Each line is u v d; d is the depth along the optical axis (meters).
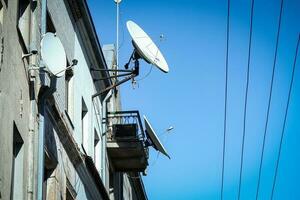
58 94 24.30
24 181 18.95
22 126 19.06
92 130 30.02
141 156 33.38
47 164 22.89
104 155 31.83
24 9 20.78
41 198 19.75
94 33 29.45
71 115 26.62
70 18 27.31
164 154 30.70
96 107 31.22
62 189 23.89
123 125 32.69
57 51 20.59
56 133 23.52
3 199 16.81
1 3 17.75
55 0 24.89
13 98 18.25
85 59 29.61
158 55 28.36
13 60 18.41
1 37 17.27
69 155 25.34
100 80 31.58
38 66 20.56
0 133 16.78
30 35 20.77
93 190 29.16
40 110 20.73
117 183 35.94
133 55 28.83
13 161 18.81
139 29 28.52
